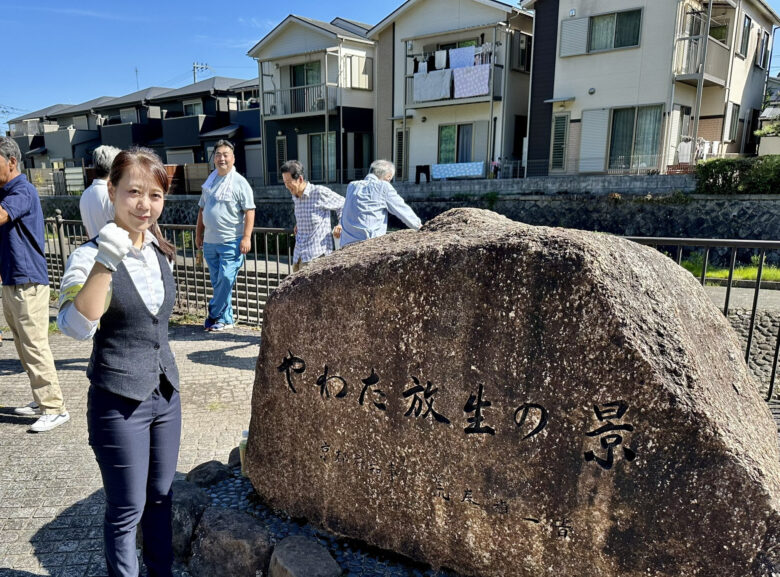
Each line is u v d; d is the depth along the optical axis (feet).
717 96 50.98
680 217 39.91
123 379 6.08
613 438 5.85
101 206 11.64
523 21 56.03
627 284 6.09
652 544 5.80
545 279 6.02
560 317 5.97
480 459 6.60
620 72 47.60
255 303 23.85
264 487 8.31
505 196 47.50
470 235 7.13
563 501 6.18
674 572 5.74
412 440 7.02
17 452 10.64
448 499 6.88
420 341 6.81
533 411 6.22
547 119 52.34
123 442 6.19
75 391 13.83
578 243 6.00
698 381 5.76
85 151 98.32
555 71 50.98
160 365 6.47
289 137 71.05
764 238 36.86
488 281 6.32
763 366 16.38
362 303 7.13
